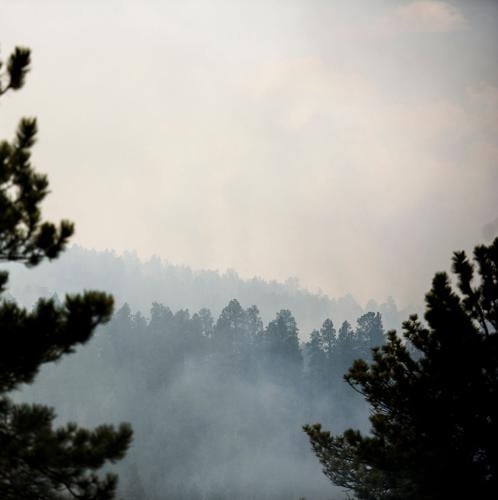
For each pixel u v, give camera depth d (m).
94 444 6.18
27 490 6.23
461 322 9.95
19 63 6.50
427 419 9.90
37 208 6.22
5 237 5.94
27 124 6.37
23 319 5.84
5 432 5.97
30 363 5.82
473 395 9.83
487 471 9.71
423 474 9.77
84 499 6.14
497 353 9.79
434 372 10.14
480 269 10.33
